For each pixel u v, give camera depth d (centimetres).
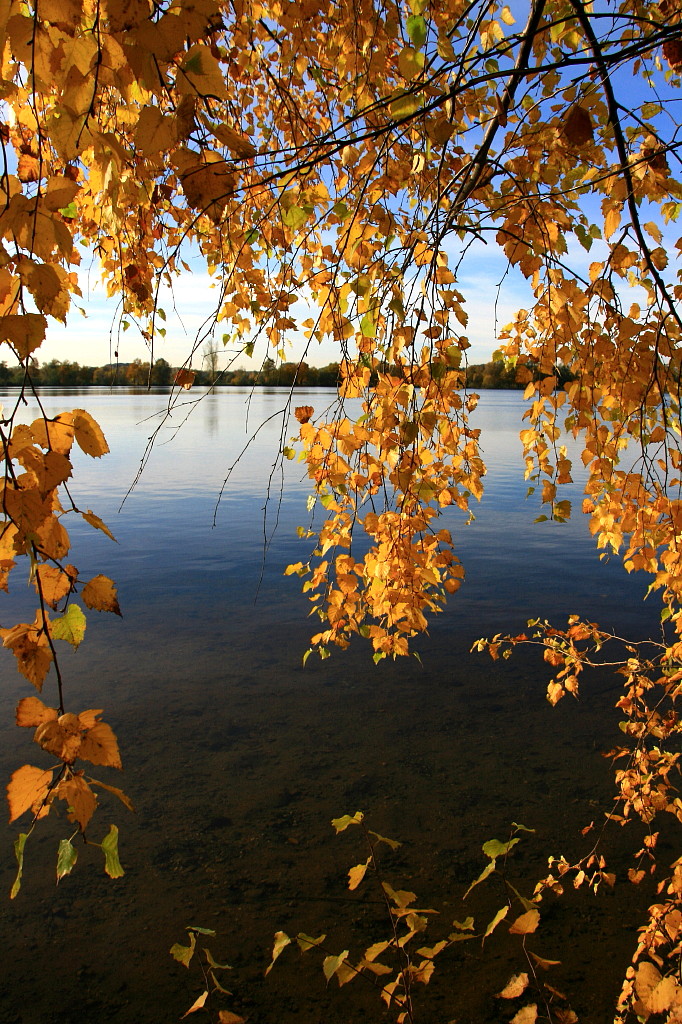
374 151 206
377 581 197
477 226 157
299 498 1697
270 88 252
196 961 324
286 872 385
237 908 359
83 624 96
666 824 421
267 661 701
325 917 352
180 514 1518
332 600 219
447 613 854
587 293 166
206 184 112
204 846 408
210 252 230
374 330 171
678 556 188
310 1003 302
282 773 488
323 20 200
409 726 560
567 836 412
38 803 92
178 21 85
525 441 202
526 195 157
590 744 525
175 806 448
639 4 195
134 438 2934
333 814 440
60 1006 301
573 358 188
